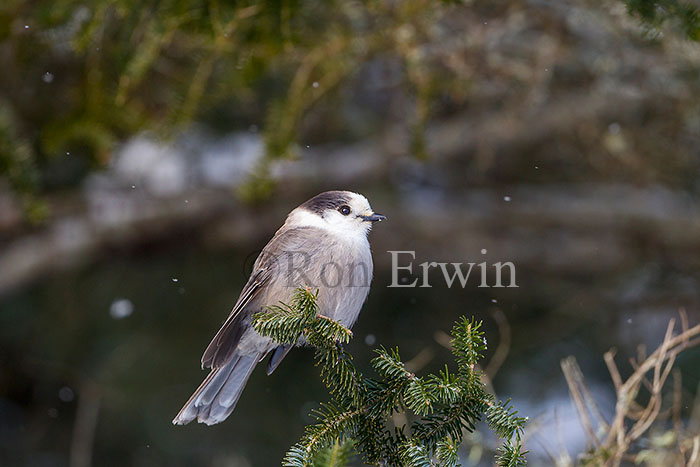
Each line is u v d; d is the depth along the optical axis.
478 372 5.07
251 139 11.41
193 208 11.76
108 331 11.09
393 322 11.27
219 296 11.52
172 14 7.03
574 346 11.16
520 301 11.97
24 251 11.41
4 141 8.35
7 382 10.84
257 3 7.03
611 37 9.38
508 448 4.86
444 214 12.62
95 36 7.71
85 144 9.18
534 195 12.82
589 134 10.95
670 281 12.02
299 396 10.48
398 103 11.40
